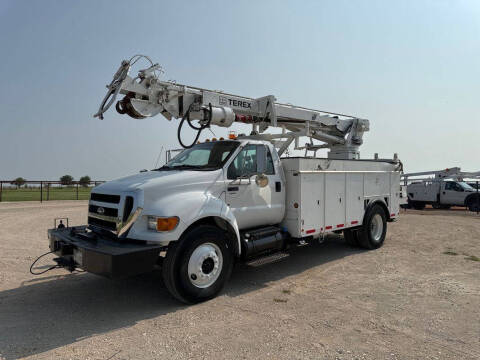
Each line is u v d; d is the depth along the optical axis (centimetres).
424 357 301
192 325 372
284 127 854
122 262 371
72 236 460
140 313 409
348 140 970
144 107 557
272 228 570
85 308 425
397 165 874
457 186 1902
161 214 409
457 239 895
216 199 475
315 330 357
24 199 2238
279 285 515
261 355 306
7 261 646
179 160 579
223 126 666
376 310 411
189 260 431
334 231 691
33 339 340
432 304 429
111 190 455
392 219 849
